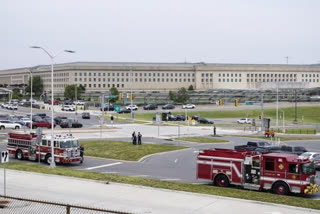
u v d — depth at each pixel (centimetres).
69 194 2744
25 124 8406
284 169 2844
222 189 2903
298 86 18688
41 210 2267
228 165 3047
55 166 3819
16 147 4412
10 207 2325
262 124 9012
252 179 2972
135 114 12644
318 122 12181
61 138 4106
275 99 17212
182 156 4922
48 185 3012
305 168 2808
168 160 4575
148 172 3756
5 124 7956
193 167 4072
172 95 16950
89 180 3167
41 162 4256
